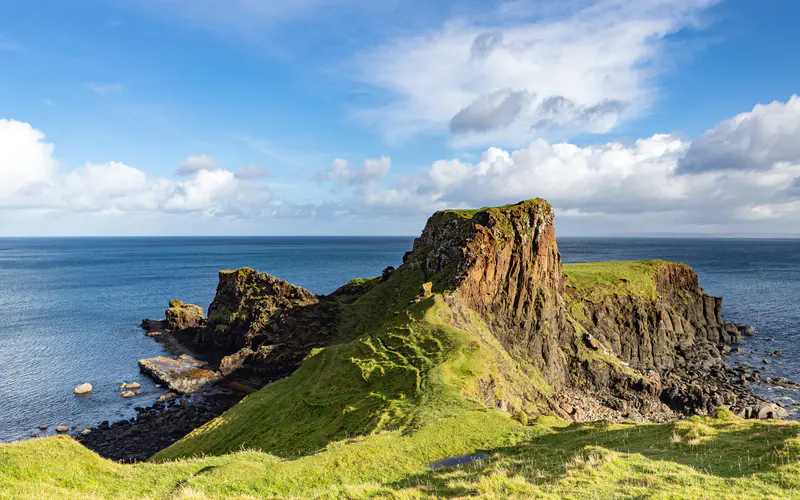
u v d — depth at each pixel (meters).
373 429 42.28
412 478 26.72
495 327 97.81
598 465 22.97
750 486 18.97
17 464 23.05
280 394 65.75
